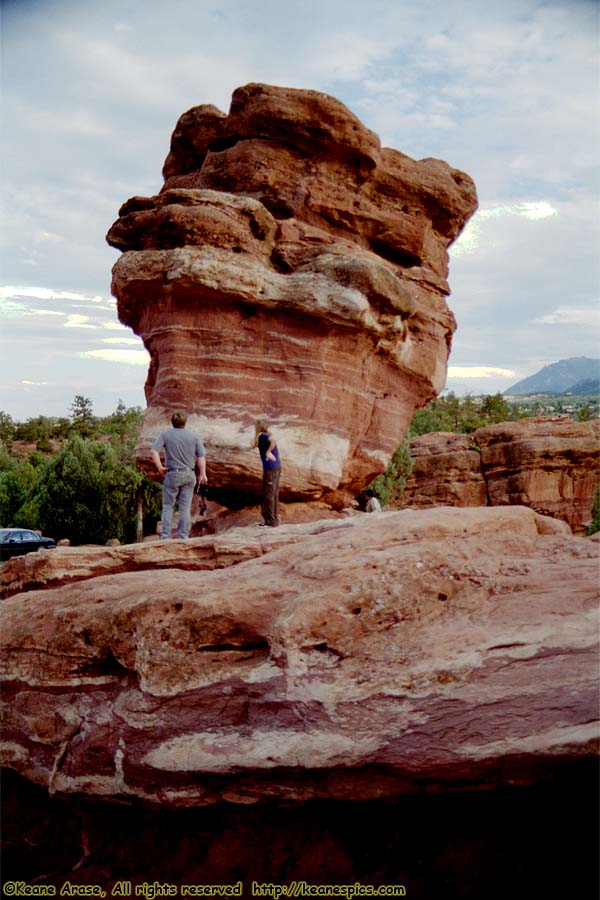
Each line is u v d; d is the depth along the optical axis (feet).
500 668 20.86
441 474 128.47
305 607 22.72
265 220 49.65
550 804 21.68
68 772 25.20
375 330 49.60
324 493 50.19
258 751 21.76
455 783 20.54
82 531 134.10
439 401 340.80
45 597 29.30
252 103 52.75
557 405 508.53
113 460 138.92
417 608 23.20
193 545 31.99
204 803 23.20
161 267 47.01
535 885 21.31
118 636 25.50
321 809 23.79
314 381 49.08
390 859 23.17
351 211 54.80
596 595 22.85
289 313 48.55
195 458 40.50
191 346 48.88
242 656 24.03
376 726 20.89
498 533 27.86
